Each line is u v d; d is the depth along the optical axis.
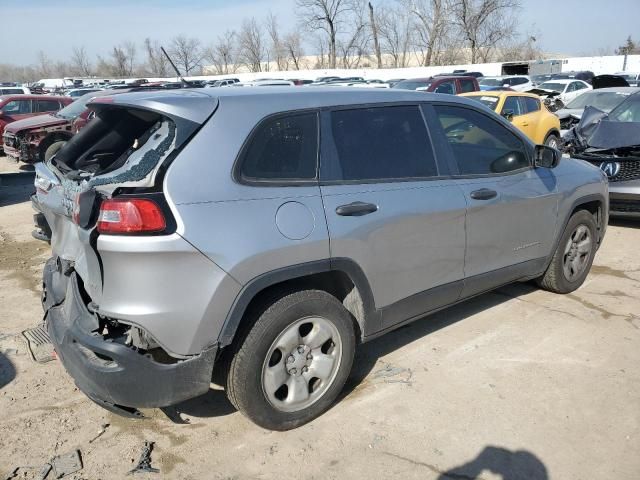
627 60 40.25
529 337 4.08
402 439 2.98
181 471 2.78
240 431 3.08
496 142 4.03
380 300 3.29
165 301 2.50
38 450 2.93
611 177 6.84
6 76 88.69
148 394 2.60
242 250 2.62
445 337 4.11
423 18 48.25
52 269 3.44
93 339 2.59
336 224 2.96
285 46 59.50
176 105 2.71
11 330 4.34
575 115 13.67
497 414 3.17
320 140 3.04
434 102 3.68
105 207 2.48
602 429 3.03
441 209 3.46
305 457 2.86
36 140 12.50
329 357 3.10
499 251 3.99
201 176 2.61
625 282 5.19
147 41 60.50
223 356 2.84
